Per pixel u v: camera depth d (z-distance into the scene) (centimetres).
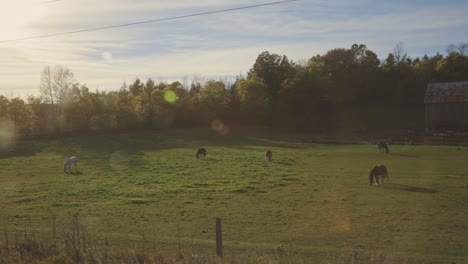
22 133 6888
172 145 6631
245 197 2691
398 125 9044
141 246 1568
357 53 11012
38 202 2631
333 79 10444
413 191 2811
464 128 8138
